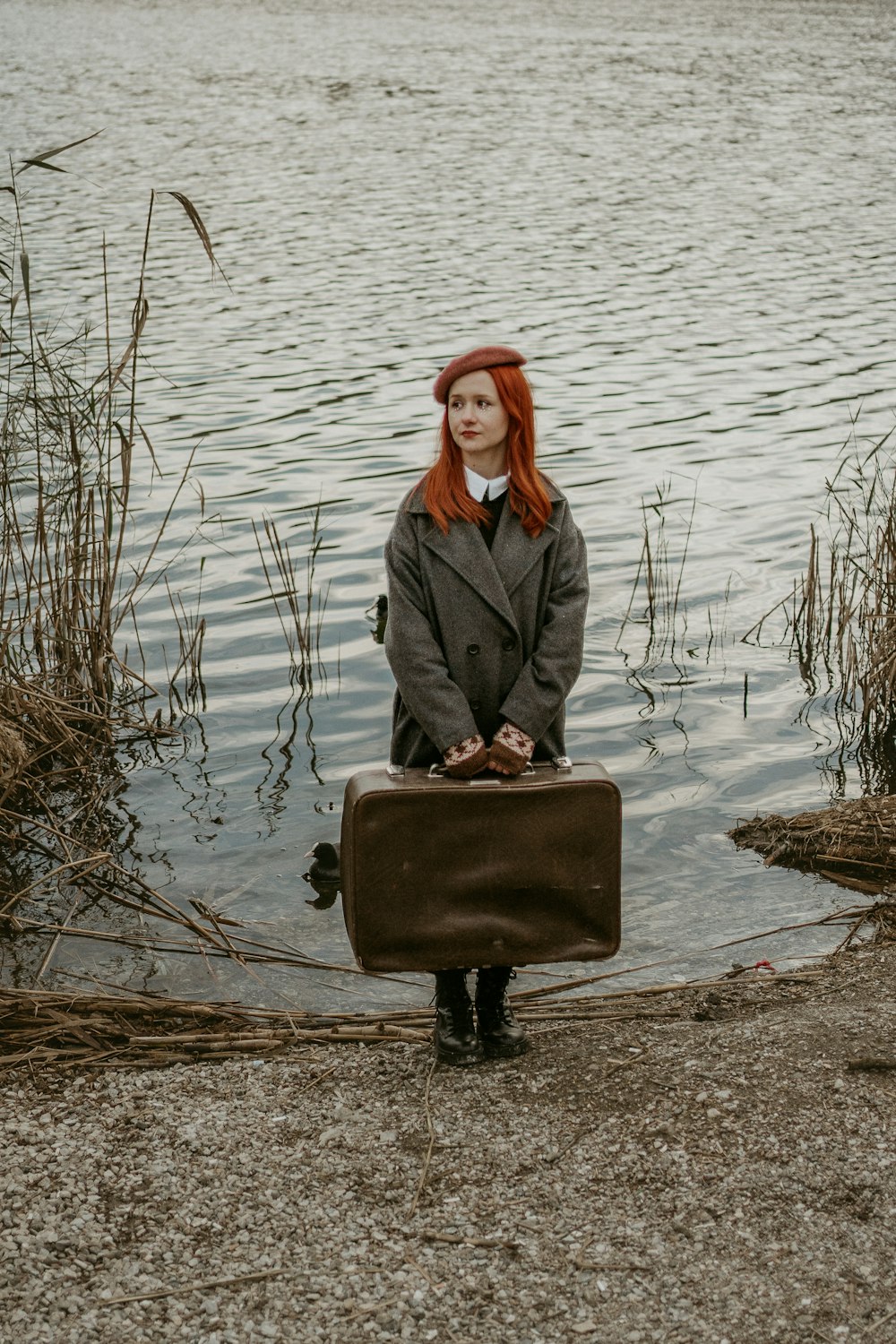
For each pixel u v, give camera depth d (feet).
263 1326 8.50
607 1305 8.61
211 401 40.57
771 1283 8.73
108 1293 8.80
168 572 27.63
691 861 17.13
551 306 54.75
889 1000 12.83
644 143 101.96
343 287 57.88
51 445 22.22
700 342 49.03
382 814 10.39
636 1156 10.03
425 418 38.96
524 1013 13.08
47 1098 11.29
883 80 140.05
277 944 15.26
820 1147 10.00
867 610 23.36
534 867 10.57
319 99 123.95
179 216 74.13
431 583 10.96
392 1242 9.24
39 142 97.50
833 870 16.88
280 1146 10.41
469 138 103.35
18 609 22.30
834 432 37.81
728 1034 11.75
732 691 22.52
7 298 19.21
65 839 17.11
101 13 220.43
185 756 20.36
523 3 240.12
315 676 23.06
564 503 11.25
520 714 10.72
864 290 57.82
